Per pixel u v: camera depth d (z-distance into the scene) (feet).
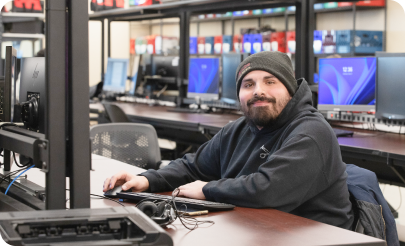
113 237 2.93
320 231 3.82
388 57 9.61
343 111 10.70
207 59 14.82
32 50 21.13
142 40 24.14
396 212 11.28
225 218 4.22
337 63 10.61
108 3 18.81
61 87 3.35
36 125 4.54
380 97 9.80
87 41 3.35
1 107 5.75
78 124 3.37
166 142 22.21
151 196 4.74
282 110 5.19
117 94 19.83
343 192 4.98
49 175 3.36
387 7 18.16
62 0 3.29
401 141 9.12
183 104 16.43
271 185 4.50
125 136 8.61
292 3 12.42
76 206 3.40
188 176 5.79
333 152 4.84
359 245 3.53
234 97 13.74
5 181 5.54
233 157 5.67
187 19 16.15
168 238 2.82
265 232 3.79
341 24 20.07
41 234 2.83
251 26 23.84
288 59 5.41
